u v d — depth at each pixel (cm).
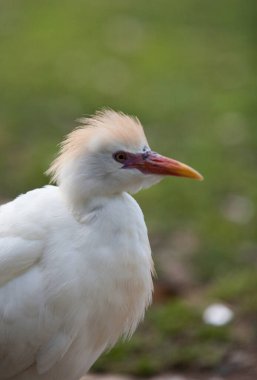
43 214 721
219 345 995
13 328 719
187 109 1686
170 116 1653
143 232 736
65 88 1756
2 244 716
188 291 1127
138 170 718
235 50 2002
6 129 1587
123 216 719
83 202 720
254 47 2017
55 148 1506
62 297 710
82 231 715
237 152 1510
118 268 716
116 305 732
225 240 1245
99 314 729
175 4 2269
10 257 709
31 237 714
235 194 1379
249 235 1256
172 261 1192
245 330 1018
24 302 712
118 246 715
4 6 2239
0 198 1359
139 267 730
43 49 1962
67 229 716
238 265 1181
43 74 1827
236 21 2170
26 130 1587
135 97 1730
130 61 1911
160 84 1798
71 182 719
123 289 728
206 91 1772
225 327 1018
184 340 1009
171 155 1499
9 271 713
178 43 2023
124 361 977
